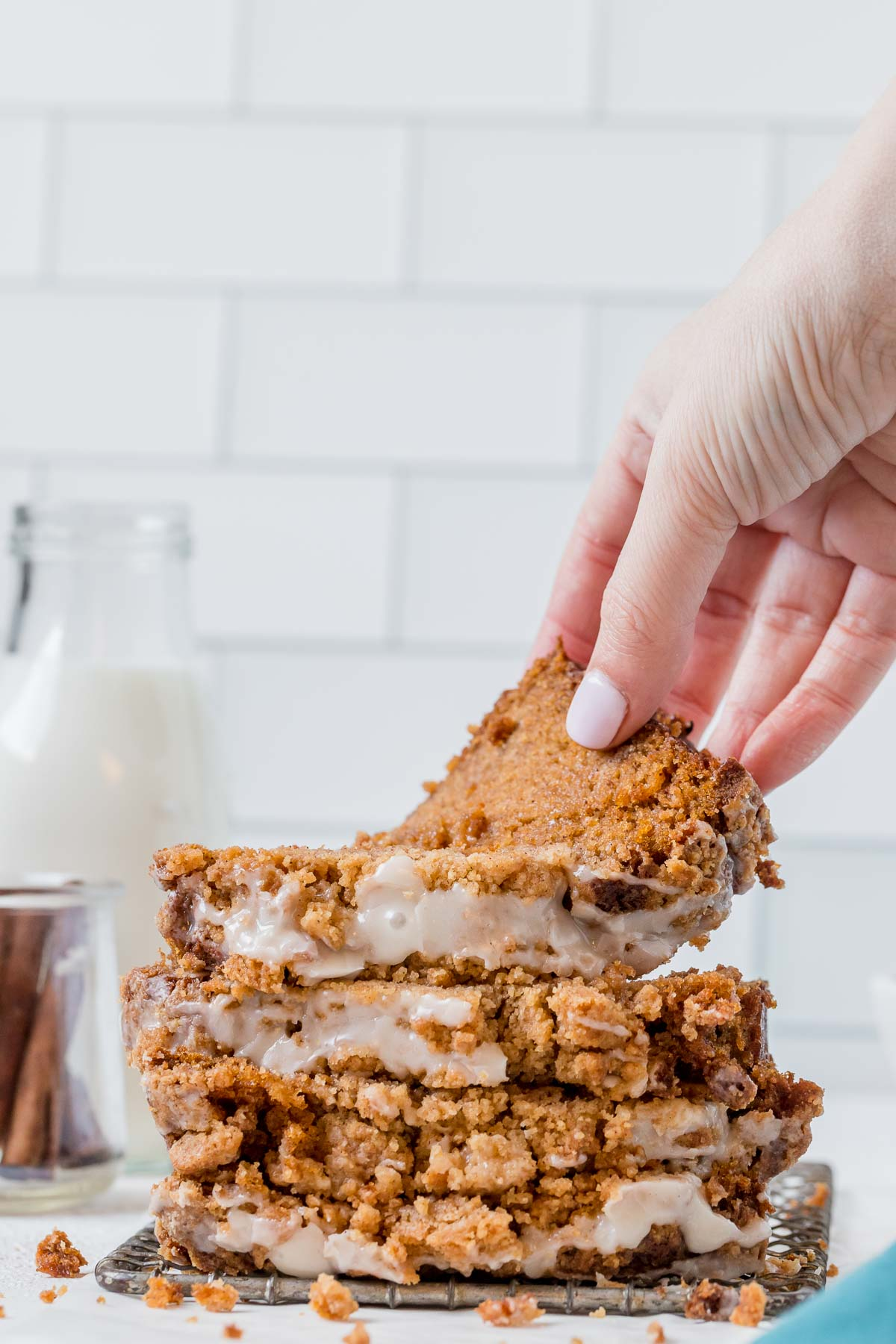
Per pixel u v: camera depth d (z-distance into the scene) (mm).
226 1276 840
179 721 1113
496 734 1009
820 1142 1147
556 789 950
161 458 1343
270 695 1343
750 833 895
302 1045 871
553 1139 845
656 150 1332
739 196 1331
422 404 1338
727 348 913
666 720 963
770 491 943
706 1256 839
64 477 1345
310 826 1343
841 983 1332
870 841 1330
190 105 1342
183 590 1137
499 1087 859
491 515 1339
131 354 1345
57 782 1090
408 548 1340
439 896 870
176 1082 862
